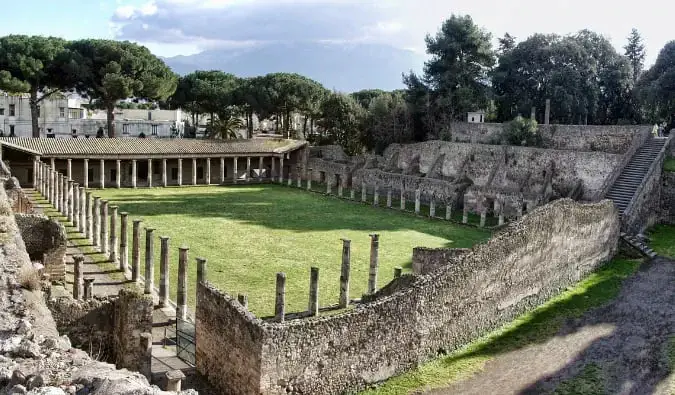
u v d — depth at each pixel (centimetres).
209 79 10619
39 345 1600
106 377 1357
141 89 8900
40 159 7719
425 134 9300
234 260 4275
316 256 4478
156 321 3061
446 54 9194
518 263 2988
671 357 2530
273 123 15138
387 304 2245
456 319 2584
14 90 8381
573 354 2562
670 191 5456
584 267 3728
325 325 2038
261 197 7619
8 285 2039
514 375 2350
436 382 2272
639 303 3241
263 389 1902
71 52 8581
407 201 7538
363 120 9669
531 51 9000
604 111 9119
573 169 6400
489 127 8238
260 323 1931
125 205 6600
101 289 3541
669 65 7412
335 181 8856
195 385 2206
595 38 9100
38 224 3281
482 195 6738
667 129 7962
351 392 2145
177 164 9169
